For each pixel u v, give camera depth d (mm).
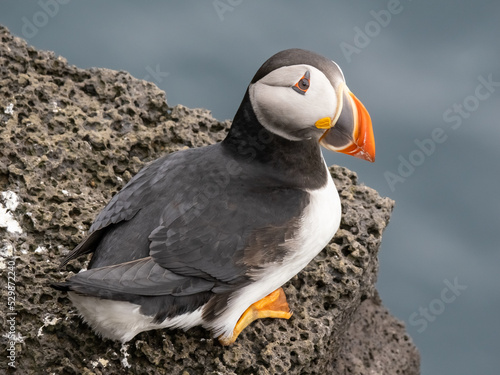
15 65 11461
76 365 8836
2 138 10305
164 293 7922
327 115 8672
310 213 8797
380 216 11117
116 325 8227
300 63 8609
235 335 9211
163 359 8930
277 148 8883
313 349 9656
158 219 8320
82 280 7441
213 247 8258
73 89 11602
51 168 10289
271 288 9070
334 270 10391
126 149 10930
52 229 9750
